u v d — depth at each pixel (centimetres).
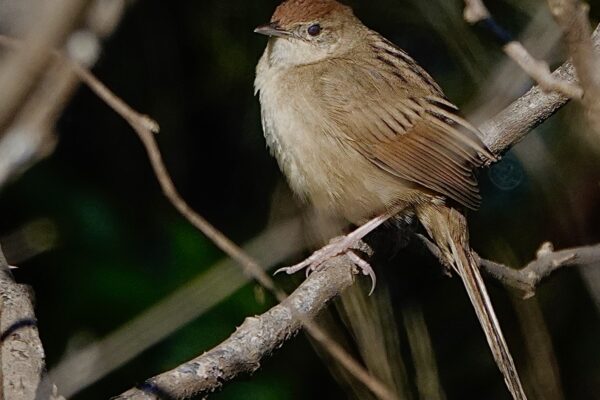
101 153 1096
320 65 917
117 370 997
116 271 1019
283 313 628
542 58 997
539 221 1149
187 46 1145
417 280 1029
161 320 940
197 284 952
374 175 881
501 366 776
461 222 863
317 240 938
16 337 561
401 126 887
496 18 1097
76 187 1059
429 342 1023
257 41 1147
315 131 892
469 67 1034
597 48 708
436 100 902
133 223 1073
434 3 1048
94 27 270
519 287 853
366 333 934
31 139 273
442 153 870
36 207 1034
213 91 1154
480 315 798
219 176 1156
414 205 872
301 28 916
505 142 876
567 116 1101
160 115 1138
